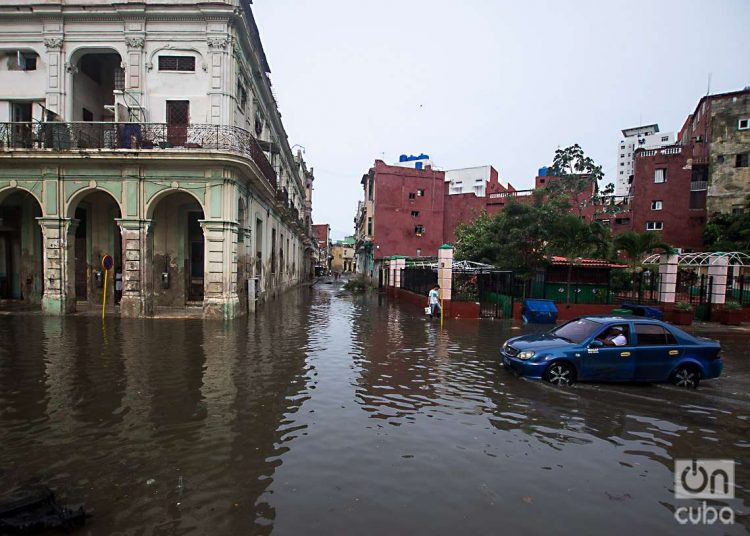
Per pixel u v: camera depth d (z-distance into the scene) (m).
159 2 15.28
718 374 8.00
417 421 5.93
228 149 14.76
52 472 4.32
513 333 13.93
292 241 36.34
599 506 3.89
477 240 26.72
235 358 9.39
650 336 8.02
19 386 7.07
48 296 15.12
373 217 40.31
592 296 20.66
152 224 15.39
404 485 4.19
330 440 5.23
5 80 15.99
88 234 17.39
